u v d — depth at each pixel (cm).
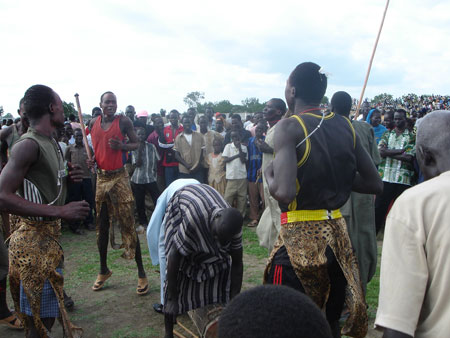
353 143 229
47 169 253
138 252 435
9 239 279
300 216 216
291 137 211
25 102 254
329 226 215
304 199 215
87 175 707
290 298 87
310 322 83
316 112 230
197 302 294
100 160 427
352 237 349
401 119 602
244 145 752
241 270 289
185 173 773
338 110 362
